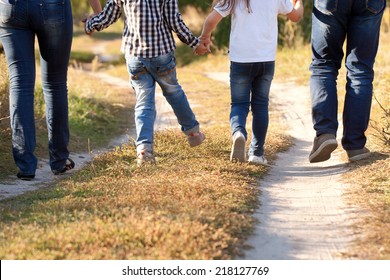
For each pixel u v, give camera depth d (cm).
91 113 2042
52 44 1201
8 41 1194
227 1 1230
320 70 1238
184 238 774
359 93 1223
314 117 1236
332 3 1196
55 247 785
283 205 1009
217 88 2694
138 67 1219
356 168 1198
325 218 940
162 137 1453
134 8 1191
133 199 955
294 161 1370
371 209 954
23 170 1216
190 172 1148
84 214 893
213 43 4222
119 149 1424
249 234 855
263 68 1251
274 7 1241
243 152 1246
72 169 1316
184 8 4722
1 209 964
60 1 1188
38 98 1853
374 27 1206
